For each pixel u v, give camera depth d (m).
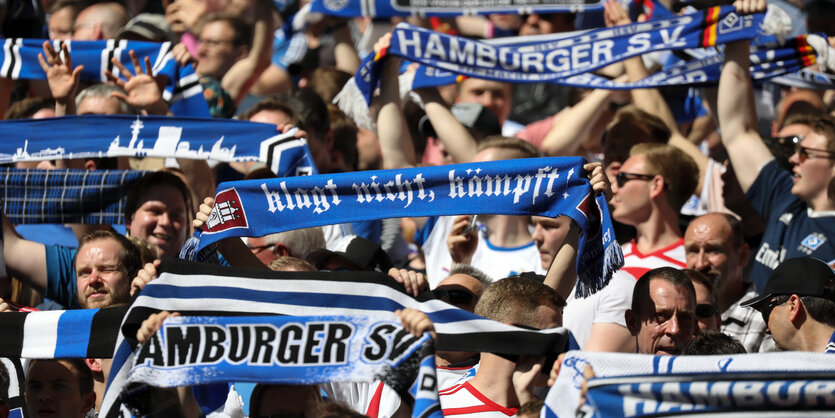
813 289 16.75
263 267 16.72
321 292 14.27
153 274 14.59
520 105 35.09
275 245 21.08
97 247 18.41
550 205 15.33
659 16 25.84
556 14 30.00
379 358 13.39
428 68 25.00
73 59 23.14
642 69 24.94
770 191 21.92
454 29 35.19
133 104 21.97
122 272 18.36
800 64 23.05
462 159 24.59
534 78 23.36
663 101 26.03
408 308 13.89
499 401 14.85
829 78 24.83
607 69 26.91
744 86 22.22
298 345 13.50
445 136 24.73
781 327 16.95
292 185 15.83
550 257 20.31
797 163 21.39
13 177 21.77
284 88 34.25
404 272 14.71
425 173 15.55
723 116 22.38
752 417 12.15
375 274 14.40
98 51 23.12
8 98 24.45
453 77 24.81
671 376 12.28
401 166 24.22
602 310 18.44
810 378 12.08
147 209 20.59
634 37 22.92
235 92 30.80
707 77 23.30
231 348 13.49
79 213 21.94
